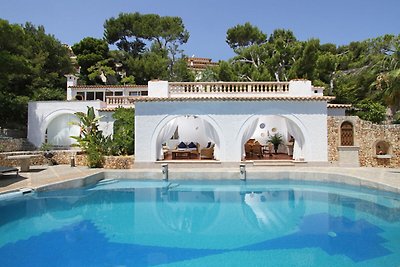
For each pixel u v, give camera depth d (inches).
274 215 373.4
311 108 678.5
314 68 1171.3
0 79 881.5
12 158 609.0
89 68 1515.7
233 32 1534.2
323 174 561.3
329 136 686.5
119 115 828.6
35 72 1210.6
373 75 1064.2
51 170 625.6
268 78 1170.6
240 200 450.9
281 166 663.8
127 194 488.4
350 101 1158.3
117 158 663.1
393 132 652.7
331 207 404.2
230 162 667.4
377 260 237.5
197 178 585.6
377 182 459.8
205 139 944.9
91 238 295.0
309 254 251.6
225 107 677.9
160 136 705.6
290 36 1422.2
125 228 328.2
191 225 338.3
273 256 248.1
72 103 968.9
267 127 909.8
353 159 664.4
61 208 409.1
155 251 261.0
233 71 1302.9
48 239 292.0
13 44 964.0
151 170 615.2
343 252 255.1
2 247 271.3
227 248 267.6
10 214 378.9
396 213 372.2
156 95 702.5
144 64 1530.5
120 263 235.6
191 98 665.6
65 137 1007.0
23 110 1058.1
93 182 556.4
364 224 332.2
